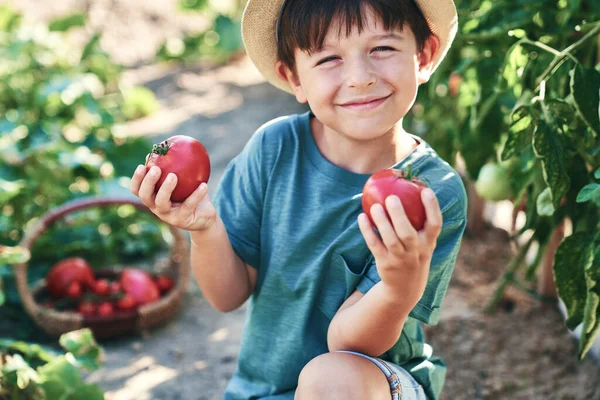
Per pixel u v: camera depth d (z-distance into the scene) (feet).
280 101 17.24
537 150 5.68
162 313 9.43
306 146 5.52
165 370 8.56
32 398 6.82
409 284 4.18
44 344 9.13
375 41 4.76
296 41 4.99
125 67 19.83
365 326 4.58
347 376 4.58
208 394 8.07
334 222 5.24
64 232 10.77
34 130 12.01
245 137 15.20
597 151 6.08
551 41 7.09
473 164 8.32
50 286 9.73
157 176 4.49
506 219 11.75
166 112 16.90
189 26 22.31
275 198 5.51
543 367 8.13
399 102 4.90
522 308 9.23
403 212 3.82
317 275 5.25
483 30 7.20
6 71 13.85
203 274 5.41
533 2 6.88
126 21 21.66
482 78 7.45
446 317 9.03
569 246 5.84
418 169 5.22
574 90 5.64
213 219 4.95
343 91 4.86
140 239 11.59
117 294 9.56
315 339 5.37
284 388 5.49
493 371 8.08
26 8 20.16
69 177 11.40
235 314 9.98
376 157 5.26
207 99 17.66
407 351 5.45
